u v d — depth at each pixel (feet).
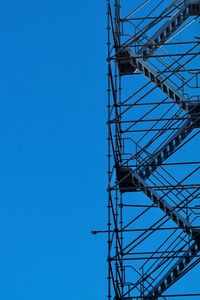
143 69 170.91
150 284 159.84
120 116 164.35
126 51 170.91
